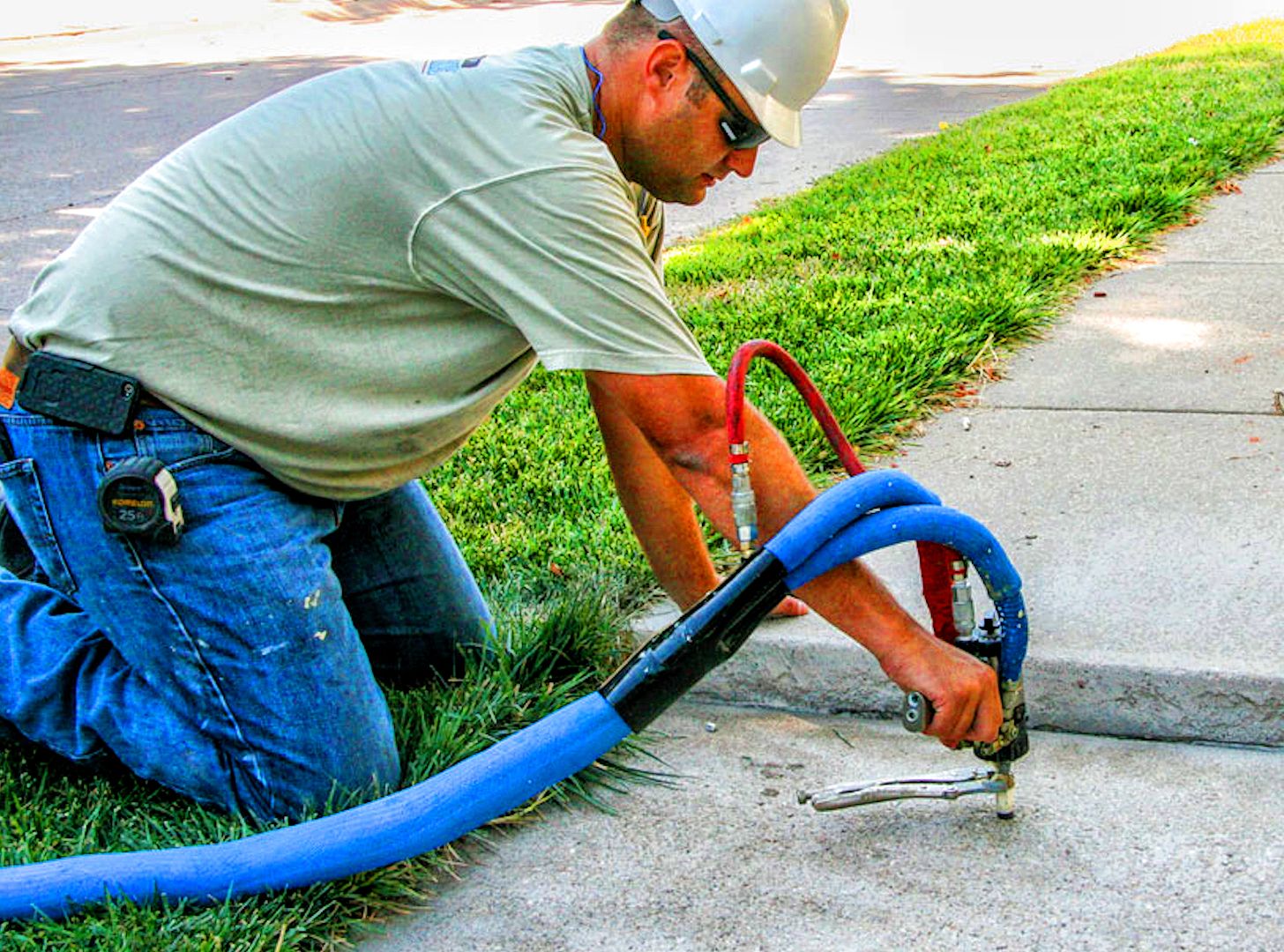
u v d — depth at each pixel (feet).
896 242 16.65
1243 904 6.65
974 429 11.52
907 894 6.86
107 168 26.71
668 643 6.44
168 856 6.68
